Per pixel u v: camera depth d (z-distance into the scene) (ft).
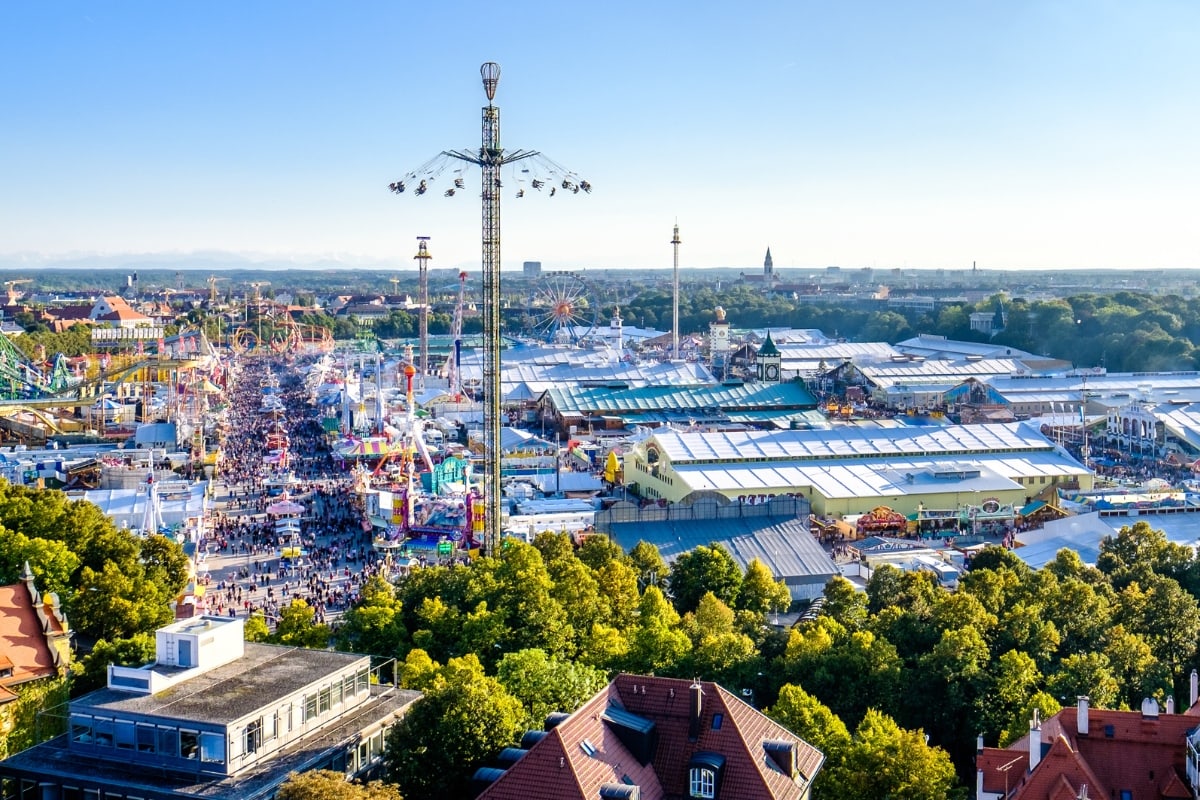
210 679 426.10
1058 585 652.07
